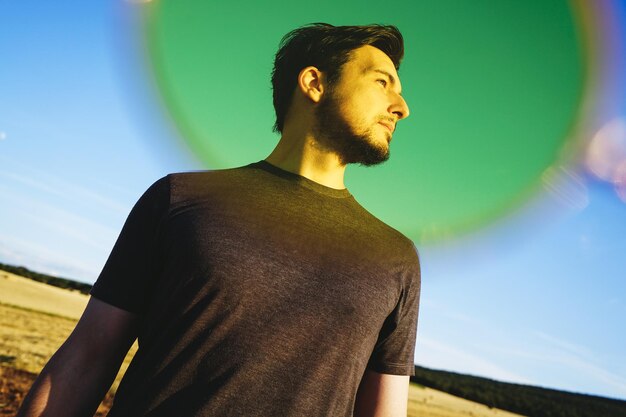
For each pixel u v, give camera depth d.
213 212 1.14
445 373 36.28
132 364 1.11
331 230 1.24
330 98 1.41
